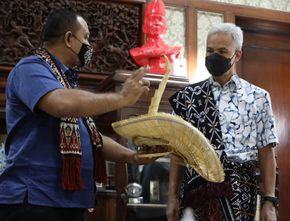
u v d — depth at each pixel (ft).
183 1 12.64
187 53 12.42
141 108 9.56
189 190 7.00
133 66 11.66
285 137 13.39
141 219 9.36
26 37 10.94
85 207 5.81
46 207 5.44
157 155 5.73
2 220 5.53
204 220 6.79
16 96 5.70
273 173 7.14
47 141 5.63
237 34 7.31
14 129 5.70
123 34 11.75
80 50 6.13
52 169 5.58
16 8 10.98
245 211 6.84
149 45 10.75
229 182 6.79
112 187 9.88
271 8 13.55
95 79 11.25
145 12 11.35
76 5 11.50
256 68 13.48
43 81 5.42
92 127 6.20
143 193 9.45
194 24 12.62
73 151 5.66
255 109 7.14
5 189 5.52
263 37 13.69
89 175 5.93
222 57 7.14
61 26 6.07
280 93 13.57
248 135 7.05
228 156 6.86
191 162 5.59
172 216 7.21
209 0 12.89
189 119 7.27
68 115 5.21
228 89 7.28
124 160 6.28
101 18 11.65
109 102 5.18
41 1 11.19
